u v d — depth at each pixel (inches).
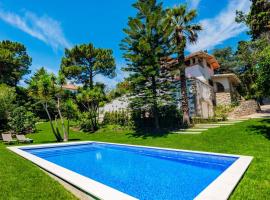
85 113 995.3
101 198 183.2
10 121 962.7
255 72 491.2
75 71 1245.1
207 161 379.6
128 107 891.4
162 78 745.6
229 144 453.1
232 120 786.2
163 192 242.7
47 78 683.4
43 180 255.4
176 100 768.3
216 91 1207.6
